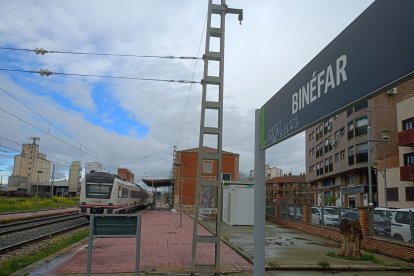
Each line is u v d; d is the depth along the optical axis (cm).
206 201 3347
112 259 1116
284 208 2667
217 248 929
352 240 1178
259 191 591
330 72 379
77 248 1332
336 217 1805
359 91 328
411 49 267
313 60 419
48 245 1561
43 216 3366
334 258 1161
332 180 6097
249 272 961
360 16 329
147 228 2258
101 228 726
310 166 7194
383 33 297
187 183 6206
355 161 4888
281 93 518
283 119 506
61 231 2077
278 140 522
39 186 10312
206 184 933
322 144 6350
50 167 11306
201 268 923
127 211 3681
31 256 1232
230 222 2695
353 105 344
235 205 2661
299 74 457
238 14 995
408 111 3834
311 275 939
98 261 1078
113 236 726
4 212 3591
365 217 1458
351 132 5028
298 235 1958
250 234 1975
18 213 3591
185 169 6234
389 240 1290
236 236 1861
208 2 984
